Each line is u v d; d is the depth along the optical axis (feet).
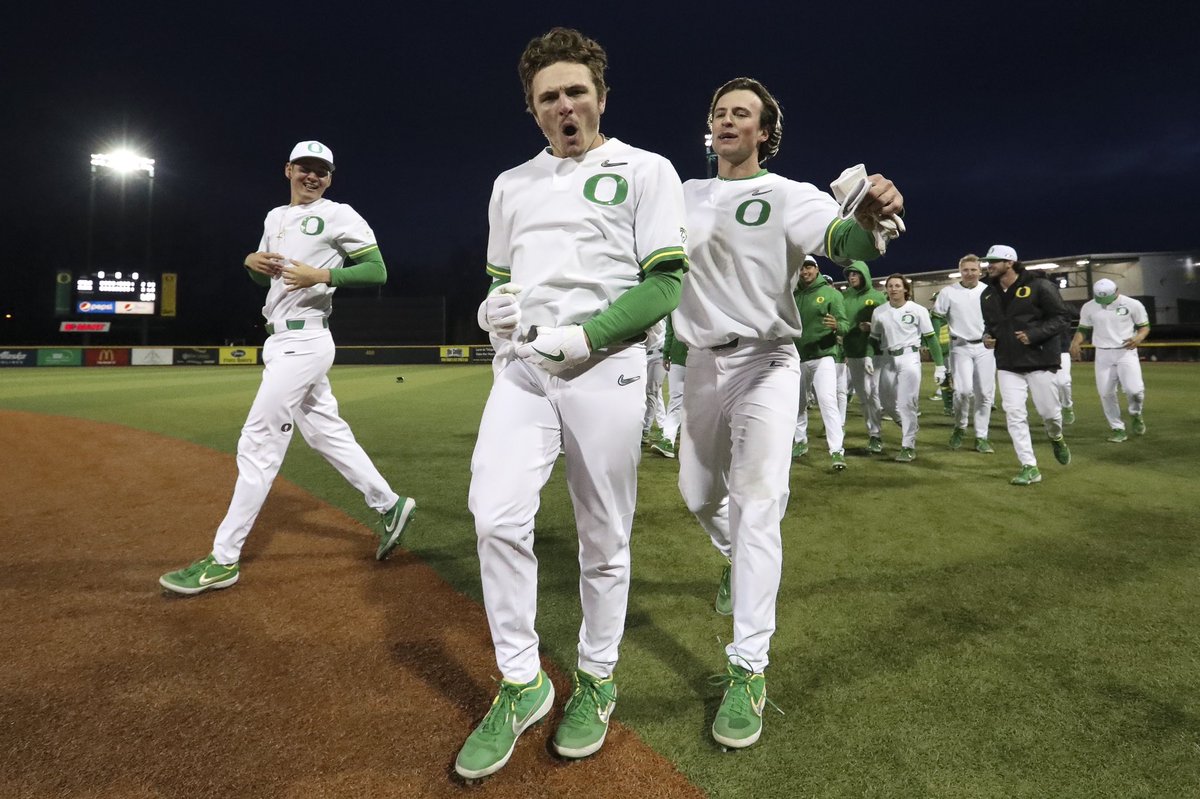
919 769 5.39
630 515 5.75
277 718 6.21
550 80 5.39
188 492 15.05
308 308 9.66
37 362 80.53
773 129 7.34
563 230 5.43
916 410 18.11
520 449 5.42
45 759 5.61
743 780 5.32
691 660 7.29
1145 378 42.65
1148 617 8.07
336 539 11.55
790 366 6.88
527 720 5.66
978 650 7.33
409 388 44.21
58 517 12.99
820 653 7.34
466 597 9.07
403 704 6.45
